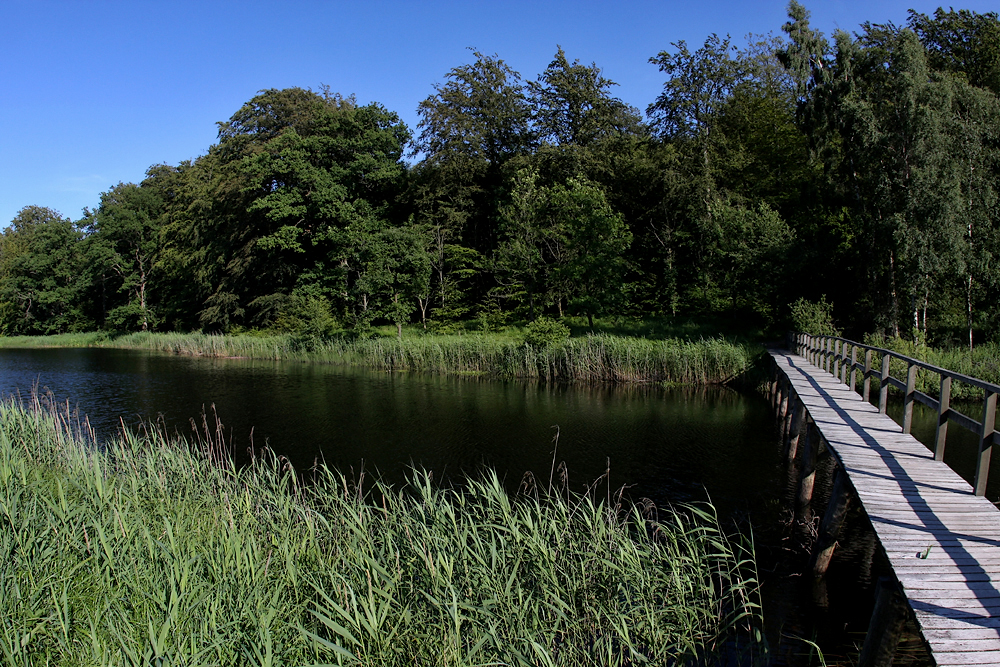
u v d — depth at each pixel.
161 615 4.88
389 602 5.07
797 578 7.87
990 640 4.20
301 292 38.59
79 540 6.07
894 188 22.72
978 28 27.69
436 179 39.72
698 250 31.86
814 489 11.45
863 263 24.61
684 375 23.44
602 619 5.88
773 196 32.41
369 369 28.44
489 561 6.27
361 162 40.34
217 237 44.00
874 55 24.73
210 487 8.65
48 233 56.81
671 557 6.78
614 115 39.19
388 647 4.71
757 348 23.78
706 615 6.37
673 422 16.72
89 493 7.10
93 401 19.95
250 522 7.02
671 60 33.28
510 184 38.41
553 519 6.91
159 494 8.04
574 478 11.78
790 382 14.41
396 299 32.47
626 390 22.28
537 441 14.56
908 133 22.19
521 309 36.16
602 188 34.50
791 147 32.34
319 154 40.88
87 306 56.34
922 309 25.28
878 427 9.56
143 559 5.76
